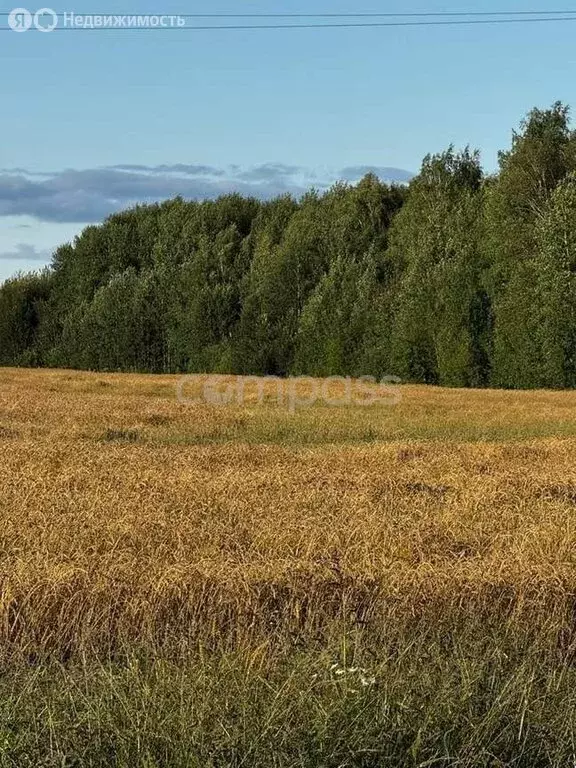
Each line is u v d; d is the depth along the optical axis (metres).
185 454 43.31
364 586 19.94
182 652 16.50
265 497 30.19
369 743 13.37
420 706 14.04
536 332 121.00
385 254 149.00
